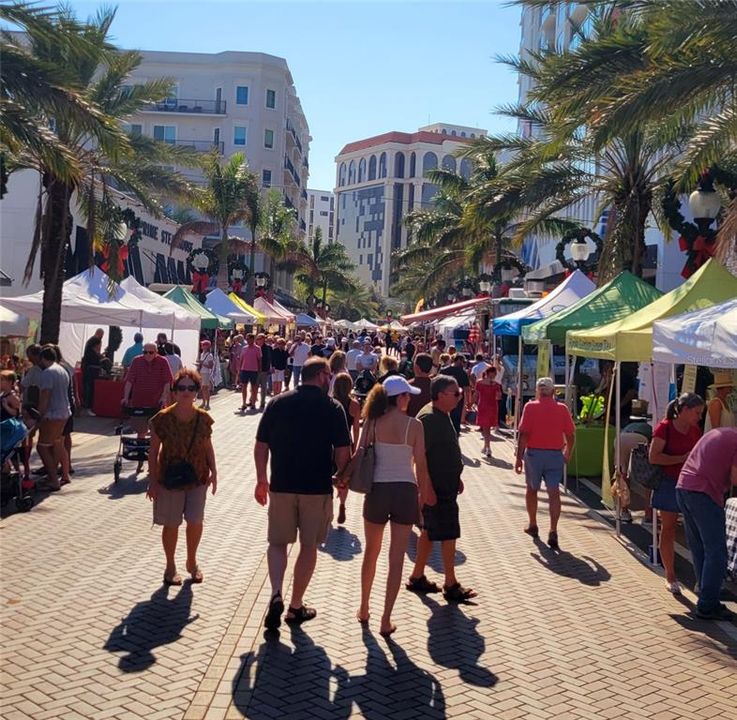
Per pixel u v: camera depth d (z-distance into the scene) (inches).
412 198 6712.6
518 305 979.3
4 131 527.8
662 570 333.7
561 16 1991.9
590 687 213.6
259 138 2874.0
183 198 950.4
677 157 733.9
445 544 279.3
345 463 249.1
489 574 316.2
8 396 385.1
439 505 278.5
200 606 260.5
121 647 224.8
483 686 210.7
